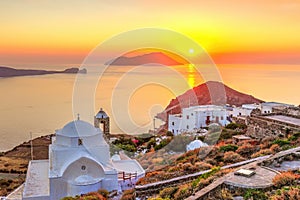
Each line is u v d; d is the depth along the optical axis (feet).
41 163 54.49
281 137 50.67
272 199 21.20
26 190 43.37
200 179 29.22
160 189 31.55
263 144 46.57
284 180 24.23
